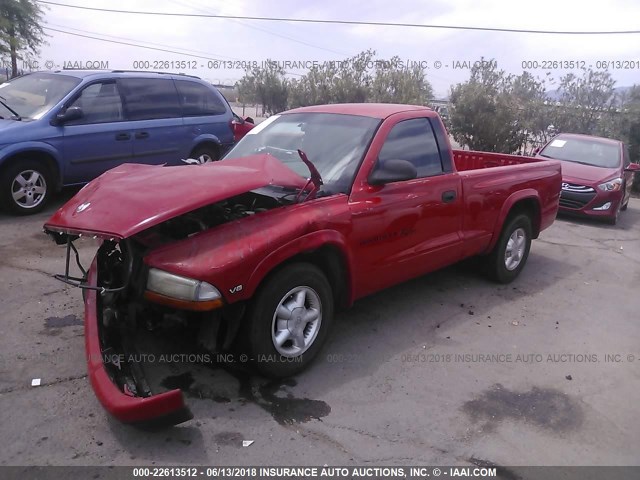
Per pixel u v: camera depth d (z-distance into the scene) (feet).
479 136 58.59
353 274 13.21
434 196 15.24
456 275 20.31
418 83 66.54
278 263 11.29
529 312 17.40
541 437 10.92
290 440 10.29
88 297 11.75
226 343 11.41
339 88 66.28
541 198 20.06
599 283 21.21
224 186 11.21
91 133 25.32
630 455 10.52
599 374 13.61
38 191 24.27
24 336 13.50
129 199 10.93
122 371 10.84
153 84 28.32
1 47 80.84
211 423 10.62
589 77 69.36
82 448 9.75
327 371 12.78
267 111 86.89
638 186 63.77
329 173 13.67
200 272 10.30
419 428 10.91
